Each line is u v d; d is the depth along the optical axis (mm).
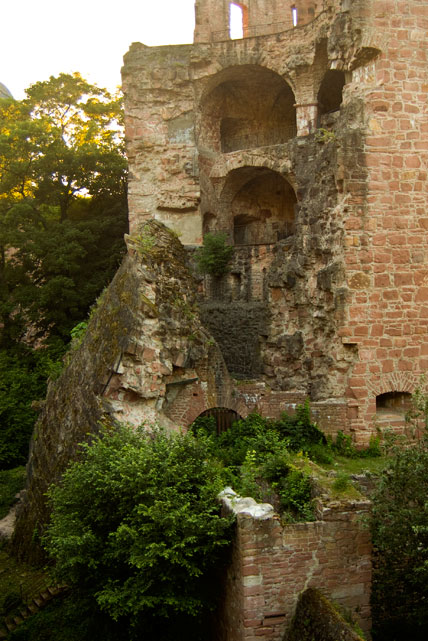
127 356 15008
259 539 9945
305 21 27922
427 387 17625
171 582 10195
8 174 28969
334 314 17797
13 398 23594
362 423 17375
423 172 17641
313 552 10203
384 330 17562
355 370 17469
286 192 29188
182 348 15984
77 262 28469
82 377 16156
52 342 27047
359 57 17656
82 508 11164
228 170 26469
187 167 25406
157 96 25734
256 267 23438
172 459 11047
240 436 16188
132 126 25922
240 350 21875
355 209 17438
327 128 21125
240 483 12031
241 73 26344
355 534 10398
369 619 10461
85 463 11578
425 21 17625
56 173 29297
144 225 17391
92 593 10891
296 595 10125
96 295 28188
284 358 20266
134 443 11844
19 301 27531
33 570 15125
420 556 10242
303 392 17438
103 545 10734
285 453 13398
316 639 9242
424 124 17656
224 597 10703
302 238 19828
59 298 27594
